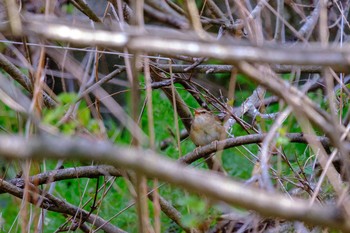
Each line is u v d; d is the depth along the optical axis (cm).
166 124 1218
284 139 616
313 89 1048
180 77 953
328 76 575
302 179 823
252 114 929
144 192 576
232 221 793
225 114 966
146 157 365
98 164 839
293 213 367
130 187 710
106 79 868
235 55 418
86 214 891
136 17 539
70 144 359
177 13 1234
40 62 621
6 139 352
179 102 1032
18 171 939
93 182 1188
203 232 780
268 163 700
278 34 905
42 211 835
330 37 1142
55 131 587
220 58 419
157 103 1246
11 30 471
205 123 971
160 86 921
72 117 710
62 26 435
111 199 1129
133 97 495
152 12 1218
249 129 914
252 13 806
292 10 1266
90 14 862
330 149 780
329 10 1122
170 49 421
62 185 1198
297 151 1086
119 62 1317
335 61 417
